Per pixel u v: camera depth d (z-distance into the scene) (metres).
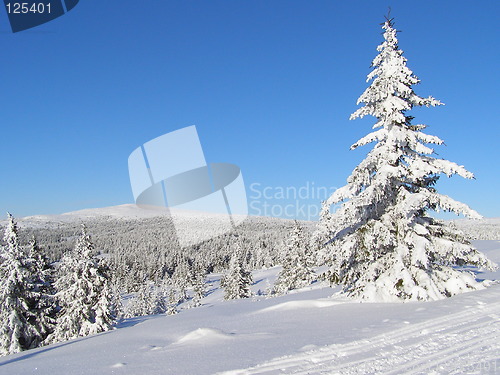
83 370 7.71
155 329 14.05
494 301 10.52
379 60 14.28
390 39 14.11
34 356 11.62
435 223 13.97
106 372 7.19
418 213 13.84
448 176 13.27
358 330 8.89
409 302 12.45
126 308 69.81
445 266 13.73
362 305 12.92
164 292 90.12
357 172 13.95
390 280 13.13
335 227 14.25
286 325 10.87
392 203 14.18
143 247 168.75
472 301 10.88
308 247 43.19
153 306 69.00
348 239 13.78
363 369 5.86
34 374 8.02
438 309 10.43
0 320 23.14
